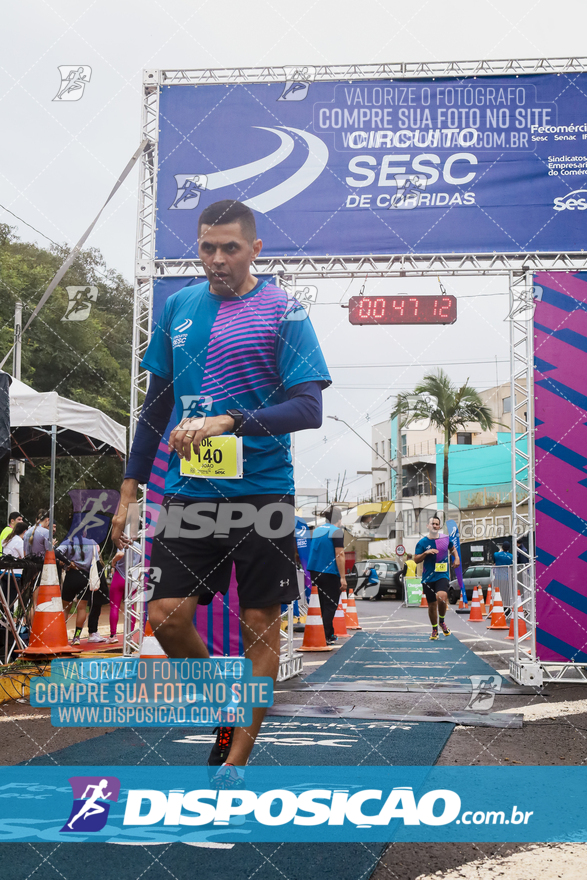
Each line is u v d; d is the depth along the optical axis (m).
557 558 7.64
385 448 51.44
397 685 7.38
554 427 7.70
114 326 23.41
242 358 3.40
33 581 8.48
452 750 4.51
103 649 9.47
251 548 3.22
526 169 7.77
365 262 7.80
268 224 7.80
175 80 7.93
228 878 2.50
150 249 7.82
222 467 3.23
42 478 20.42
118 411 22.91
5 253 20.33
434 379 38.03
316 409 3.35
